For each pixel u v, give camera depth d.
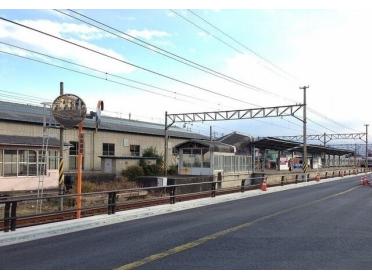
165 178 28.70
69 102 16.83
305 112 49.44
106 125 52.69
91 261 8.98
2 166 28.84
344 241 11.15
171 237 11.91
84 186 28.17
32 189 30.14
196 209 19.77
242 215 17.05
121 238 11.83
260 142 54.84
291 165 77.88
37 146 30.77
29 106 48.69
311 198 25.50
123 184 31.86
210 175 34.59
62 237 12.12
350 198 25.41
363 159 130.25
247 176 41.06
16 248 10.55
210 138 74.75
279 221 15.17
